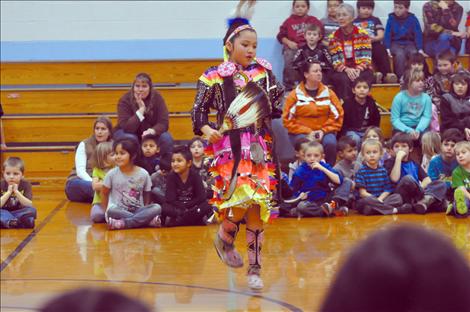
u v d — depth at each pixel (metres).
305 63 9.08
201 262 5.71
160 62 10.88
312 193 7.84
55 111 10.55
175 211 7.35
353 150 8.32
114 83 10.88
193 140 8.17
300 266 5.50
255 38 4.89
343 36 10.25
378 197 7.99
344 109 9.36
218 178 4.83
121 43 11.41
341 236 6.67
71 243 6.57
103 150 8.20
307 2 10.84
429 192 7.89
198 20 11.45
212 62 10.93
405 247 0.83
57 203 8.84
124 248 6.31
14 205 7.37
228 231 4.95
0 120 9.97
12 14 11.29
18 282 5.10
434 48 10.97
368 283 0.83
